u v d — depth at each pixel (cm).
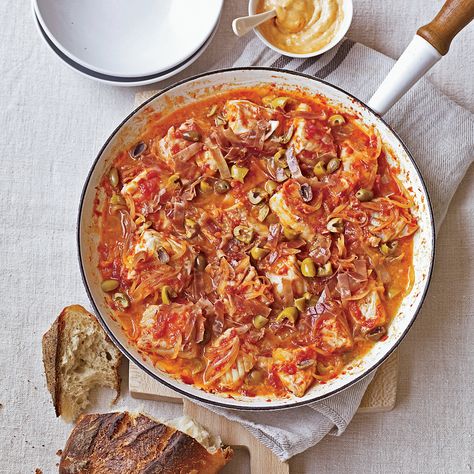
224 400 89
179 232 92
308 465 95
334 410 92
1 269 98
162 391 94
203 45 97
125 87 101
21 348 97
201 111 95
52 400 95
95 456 90
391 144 92
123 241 93
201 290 91
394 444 95
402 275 92
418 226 92
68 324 94
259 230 92
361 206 92
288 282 90
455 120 97
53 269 98
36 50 101
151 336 90
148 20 99
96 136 100
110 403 96
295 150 92
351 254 92
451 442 95
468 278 96
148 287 91
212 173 93
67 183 100
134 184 92
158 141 94
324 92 93
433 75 100
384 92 90
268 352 90
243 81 94
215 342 90
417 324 96
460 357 95
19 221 99
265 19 96
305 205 91
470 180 98
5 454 96
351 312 90
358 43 98
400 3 100
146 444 90
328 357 90
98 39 99
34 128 100
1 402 97
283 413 93
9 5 102
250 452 93
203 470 90
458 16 86
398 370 95
